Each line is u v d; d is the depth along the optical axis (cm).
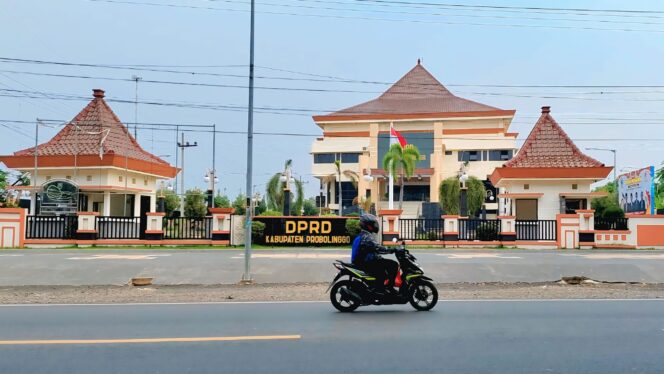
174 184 5878
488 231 2873
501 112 6272
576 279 1580
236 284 1523
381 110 6906
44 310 1081
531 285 1512
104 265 1736
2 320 967
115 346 762
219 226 2827
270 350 739
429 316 1001
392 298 1049
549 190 3269
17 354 720
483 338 812
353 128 6712
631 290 1402
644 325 916
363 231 1082
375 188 6241
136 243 2784
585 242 2842
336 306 1054
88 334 844
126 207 3781
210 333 847
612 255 2255
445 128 6488
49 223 2777
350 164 6706
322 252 2403
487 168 6325
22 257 1984
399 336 826
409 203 6359
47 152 3444
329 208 6725
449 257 2084
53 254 2191
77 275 1605
